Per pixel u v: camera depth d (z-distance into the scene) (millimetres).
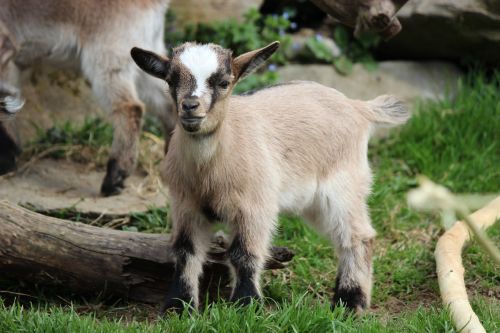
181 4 8992
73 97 8367
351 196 5441
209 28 8922
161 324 4719
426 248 6344
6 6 7070
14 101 6098
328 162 5410
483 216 5977
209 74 4645
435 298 5691
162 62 4871
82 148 7844
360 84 8672
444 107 8336
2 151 7184
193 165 4855
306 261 6082
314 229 5633
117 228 6496
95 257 5250
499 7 8234
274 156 5164
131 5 7094
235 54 8836
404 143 7988
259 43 8820
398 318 5141
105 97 7160
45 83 8258
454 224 5938
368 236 5398
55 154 7711
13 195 6820
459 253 5590
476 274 5910
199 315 4703
